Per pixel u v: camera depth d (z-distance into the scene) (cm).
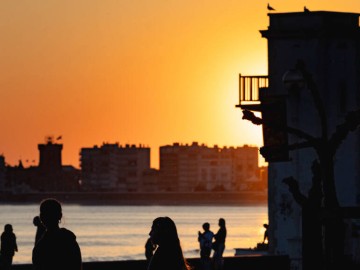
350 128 4666
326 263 4178
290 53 12725
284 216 12581
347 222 11894
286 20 12750
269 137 11444
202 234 10269
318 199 4147
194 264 10531
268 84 12712
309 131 12500
